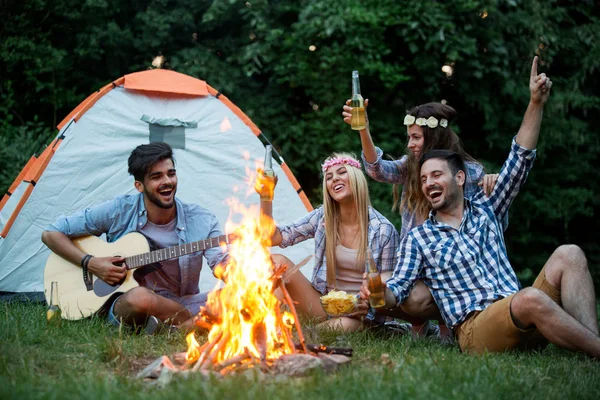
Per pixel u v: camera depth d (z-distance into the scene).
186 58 9.93
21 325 4.08
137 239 4.81
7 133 9.48
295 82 9.96
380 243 4.80
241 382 2.89
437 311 4.35
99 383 2.96
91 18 9.93
